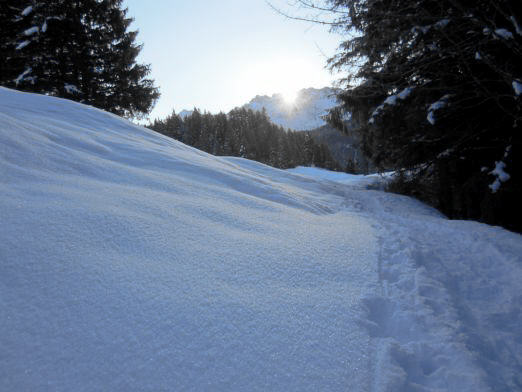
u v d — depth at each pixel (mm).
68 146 3443
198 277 1670
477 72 4637
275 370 1159
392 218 4828
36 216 1780
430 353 1446
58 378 958
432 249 3158
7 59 13633
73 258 1532
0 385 897
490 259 2961
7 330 1071
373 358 1329
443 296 2041
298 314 1528
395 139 7918
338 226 3523
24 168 2438
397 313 1746
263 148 62906
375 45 4176
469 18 3127
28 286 1282
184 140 65938
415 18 3617
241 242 2260
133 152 4145
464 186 6402
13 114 3773
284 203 4160
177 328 1261
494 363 1450
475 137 6039
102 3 15914
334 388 1127
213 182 4035
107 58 16188
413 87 5574
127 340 1151
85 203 2143
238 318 1398
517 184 5141
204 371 1093
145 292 1430
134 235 1927
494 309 2027
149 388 987
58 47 14570
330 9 3369
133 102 17141
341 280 2025
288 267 2029
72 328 1147
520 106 3840
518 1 3340
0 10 13273
